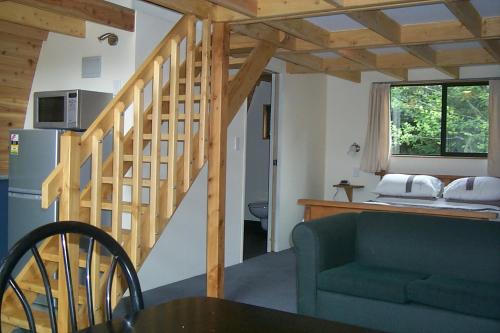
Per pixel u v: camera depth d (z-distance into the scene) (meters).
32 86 5.07
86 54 4.64
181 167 3.64
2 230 4.62
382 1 3.32
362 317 3.26
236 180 5.60
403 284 3.15
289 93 6.48
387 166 6.76
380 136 6.76
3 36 4.63
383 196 6.02
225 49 3.95
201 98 3.79
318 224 3.59
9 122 5.04
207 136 3.87
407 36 4.46
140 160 3.17
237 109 4.21
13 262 1.34
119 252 1.63
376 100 6.82
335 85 7.34
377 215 3.83
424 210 4.30
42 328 2.83
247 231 7.71
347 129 7.25
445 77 6.47
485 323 2.88
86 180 3.99
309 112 6.96
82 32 4.62
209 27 3.82
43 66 4.96
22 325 2.92
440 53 5.47
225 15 3.86
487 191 5.40
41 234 1.45
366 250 3.76
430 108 6.64
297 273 3.55
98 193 2.95
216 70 3.93
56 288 2.94
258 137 7.87
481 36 4.17
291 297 4.31
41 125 4.32
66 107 4.13
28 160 3.94
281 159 6.36
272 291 4.49
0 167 5.09
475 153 6.37
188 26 3.61
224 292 4.44
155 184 3.28
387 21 4.18
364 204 4.61
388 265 3.66
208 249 3.97
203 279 4.89
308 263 3.48
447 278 3.33
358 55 5.32
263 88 7.79
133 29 4.35
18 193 4.00
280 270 5.31
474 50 5.30
